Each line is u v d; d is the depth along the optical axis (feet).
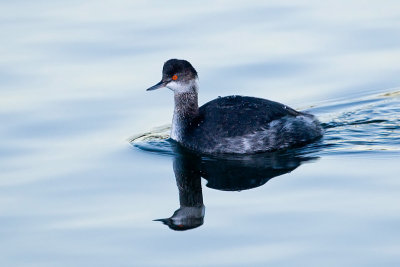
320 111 58.18
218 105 51.70
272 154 49.73
